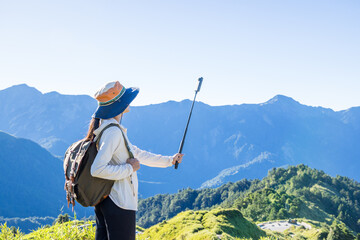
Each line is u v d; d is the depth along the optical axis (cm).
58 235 455
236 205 16375
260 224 13175
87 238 463
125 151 313
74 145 314
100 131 304
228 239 5444
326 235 10294
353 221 17775
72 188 293
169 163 397
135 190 316
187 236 5656
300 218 14000
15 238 475
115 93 309
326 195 18725
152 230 6531
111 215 304
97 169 286
